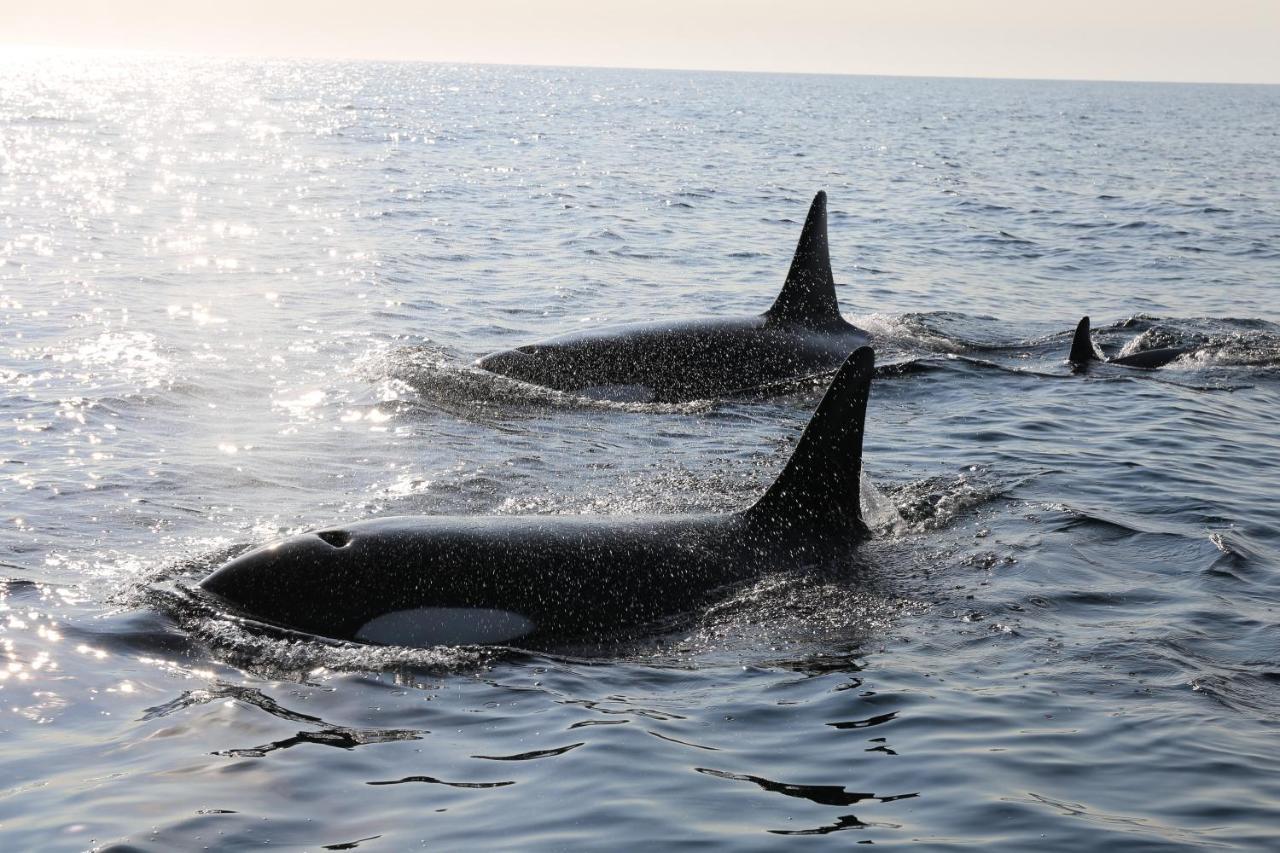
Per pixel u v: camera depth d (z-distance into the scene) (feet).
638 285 73.00
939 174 168.35
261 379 45.60
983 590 25.93
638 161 174.40
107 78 575.38
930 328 58.29
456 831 16.51
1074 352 51.93
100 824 16.39
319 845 16.07
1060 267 87.15
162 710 20.04
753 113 366.84
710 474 35.14
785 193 134.41
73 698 20.31
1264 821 16.94
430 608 23.21
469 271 75.51
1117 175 174.09
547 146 200.85
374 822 16.70
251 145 184.34
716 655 22.80
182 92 411.75
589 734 19.52
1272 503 32.91
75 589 24.91
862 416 27.43
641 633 23.58
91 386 43.06
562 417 42.09
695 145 214.28
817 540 27.30
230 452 36.04
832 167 174.81
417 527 24.86
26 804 16.90
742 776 18.21
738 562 25.77
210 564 26.35
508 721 20.01
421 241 87.86
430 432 39.27
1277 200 139.95
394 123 260.42
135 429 38.11
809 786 17.94
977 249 95.14
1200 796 17.66
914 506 31.55
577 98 463.83
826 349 49.80
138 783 17.57
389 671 21.79
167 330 53.62
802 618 24.30
